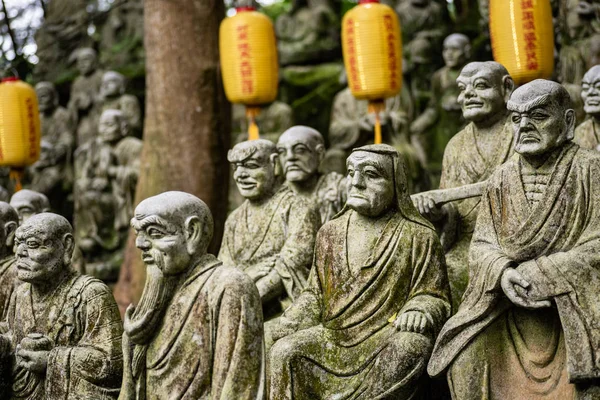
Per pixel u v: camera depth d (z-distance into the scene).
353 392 10.30
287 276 11.89
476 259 10.09
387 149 10.73
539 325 9.94
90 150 21.34
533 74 13.25
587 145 12.87
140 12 23.75
